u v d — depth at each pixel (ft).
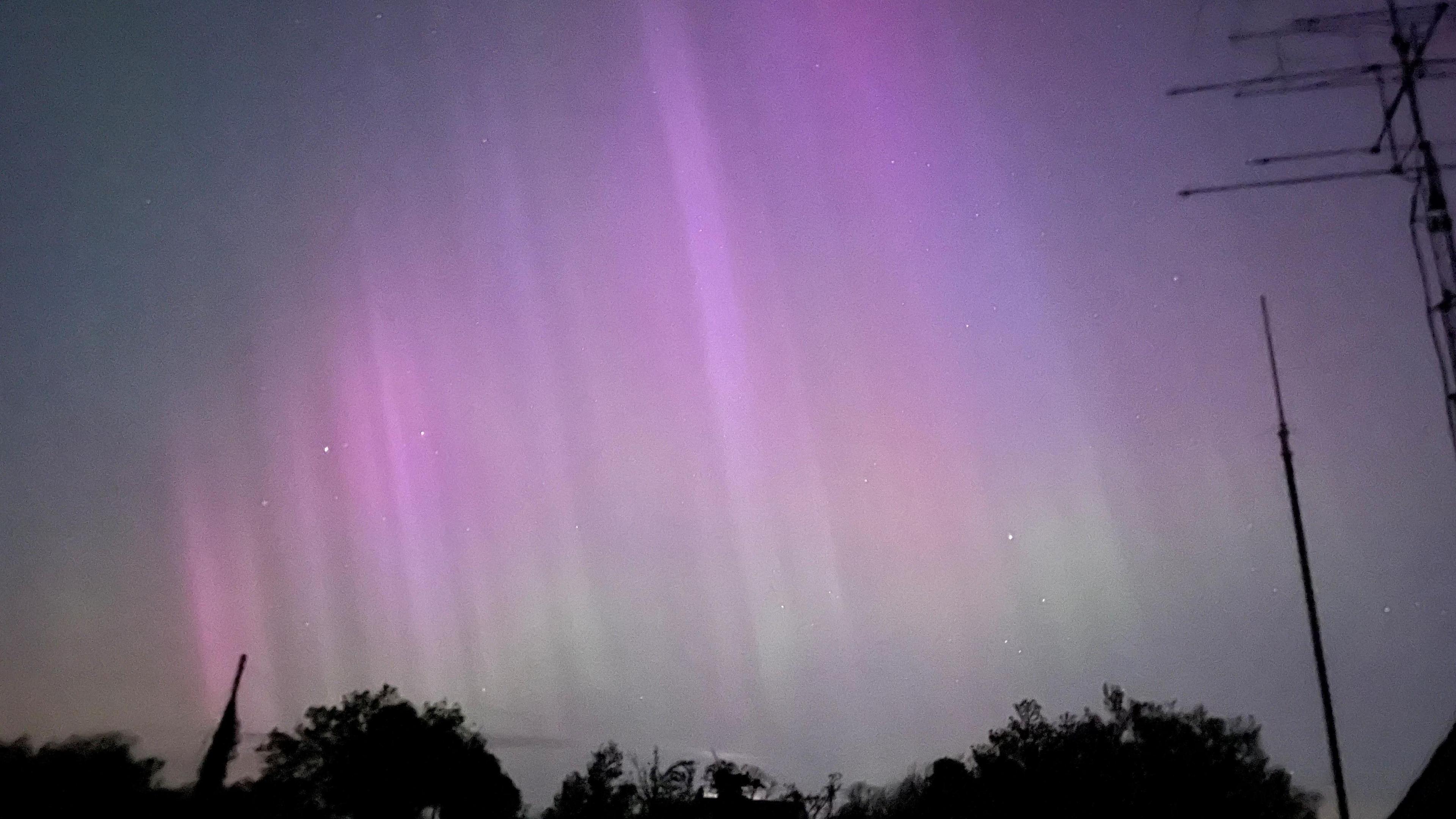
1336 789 28.04
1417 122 28.14
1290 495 32.42
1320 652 29.58
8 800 41.83
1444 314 26.53
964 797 35.09
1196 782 31.96
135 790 43.50
